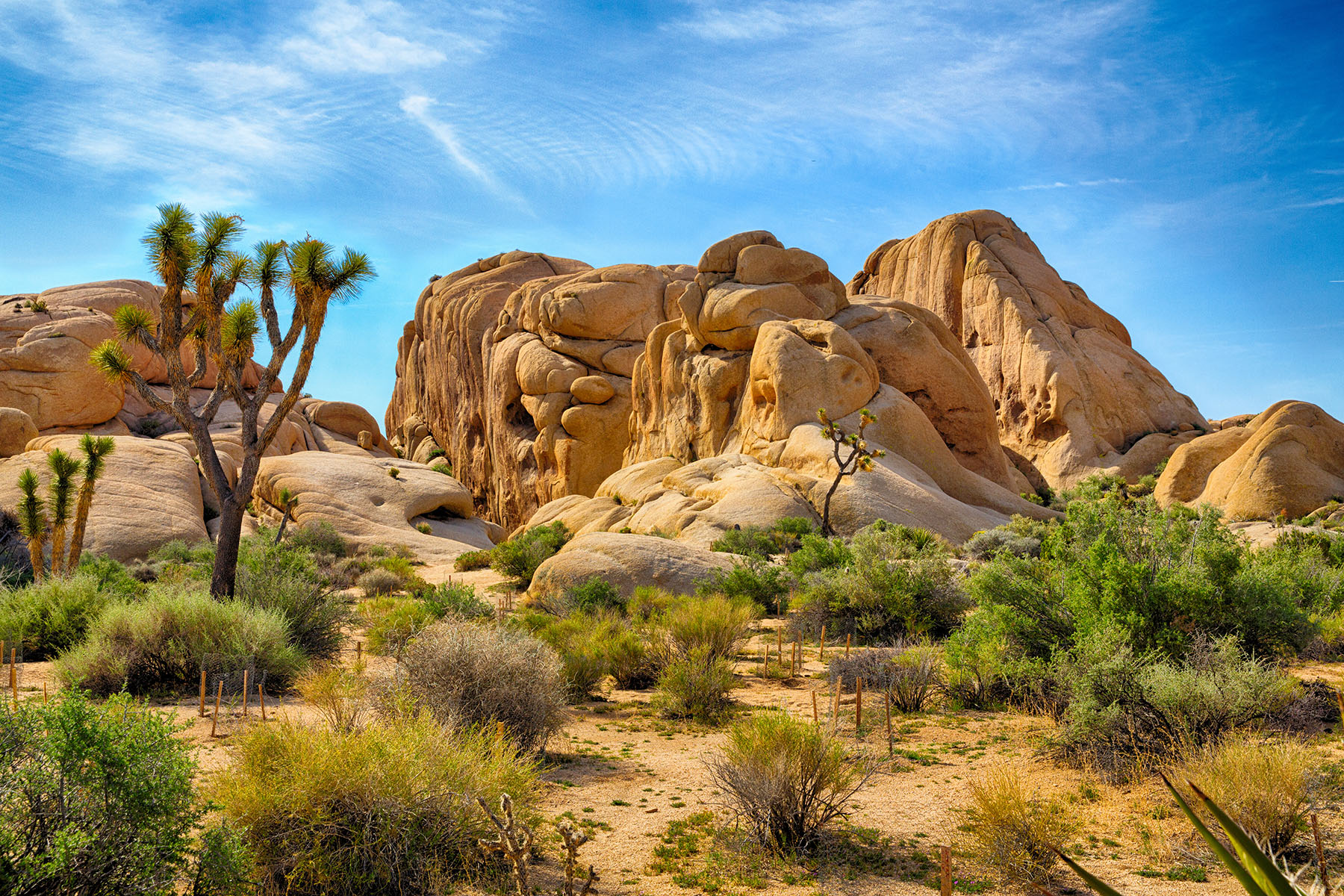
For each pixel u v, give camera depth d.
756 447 48.56
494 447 87.38
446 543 51.25
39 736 3.78
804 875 5.20
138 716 4.02
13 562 27.38
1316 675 10.02
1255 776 5.23
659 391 65.88
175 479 46.94
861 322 60.84
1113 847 5.37
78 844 3.36
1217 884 4.71
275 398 87.25
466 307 100.38
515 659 7.95
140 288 82.75
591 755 8.32
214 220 15.09
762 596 20.45
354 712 7.06
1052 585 9.74
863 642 15.46
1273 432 56.44
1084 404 84.25
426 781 5.07
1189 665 7.56
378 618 15.72
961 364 61.12
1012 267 96.88
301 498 52.78
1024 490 67.81
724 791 6.19
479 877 4.93
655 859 5.48
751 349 57.53
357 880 4.66
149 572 31.34
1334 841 5.04
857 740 8.49
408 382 122.88
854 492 39.22
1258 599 8.47
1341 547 18.81
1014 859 5.06
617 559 22.53
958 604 15.48
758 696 11.11
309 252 14.66
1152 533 9.79
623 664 12.27
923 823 6.09
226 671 10.41
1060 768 7.18
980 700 9.84
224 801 4.68
